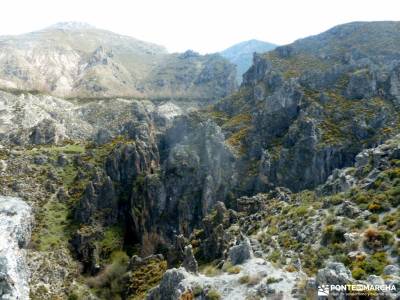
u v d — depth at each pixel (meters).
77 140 192.12
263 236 69.38
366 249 49.34
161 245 132.62
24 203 127.31
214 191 136.88
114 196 141.62
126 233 138.12
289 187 131.12
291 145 140.00
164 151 170.50
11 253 101.06
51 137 184.25
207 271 62.50
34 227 124.69
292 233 64.94
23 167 148.62
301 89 157.00
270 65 192.38
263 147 146.25
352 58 181.00
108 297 106.88
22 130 189.50
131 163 151.88
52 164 156.00
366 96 149.25
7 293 87.44
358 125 136.88
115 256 124.81
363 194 61.41
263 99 172.38
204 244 80.00
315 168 130.88
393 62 174.88
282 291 45.03
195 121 173.38
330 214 62.66
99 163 156.62
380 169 65.25
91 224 132.75
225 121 171.75
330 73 163.12
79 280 114.50
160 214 137.50
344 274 39.38
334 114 144.00
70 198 141.25
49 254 116.94
